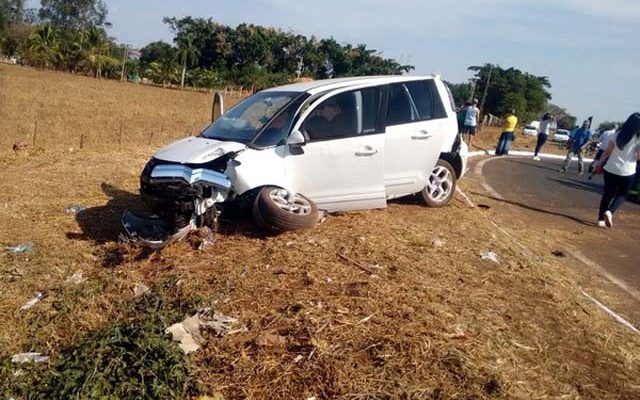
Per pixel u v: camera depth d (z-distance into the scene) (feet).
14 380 11.09
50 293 15.33
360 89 23.03
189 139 22.43
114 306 14.62
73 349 12.07
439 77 26.68
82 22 345.10
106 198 26.48
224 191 19.60
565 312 15.97
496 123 167.94
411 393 10.98
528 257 21.25
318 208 22.26
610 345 14.25
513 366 12.41
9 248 18.75
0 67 183.73
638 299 18.99
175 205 18.72
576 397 11.61
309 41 296.10
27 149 41.32
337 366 11.75
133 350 11.65
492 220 28.63
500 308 15.52
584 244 26.04
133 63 252.01
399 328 13.37
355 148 22.17
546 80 234.99
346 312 14.12
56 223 21.81
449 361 12.14
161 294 14.90
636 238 28.17
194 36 277.03
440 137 25.50
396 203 27.25
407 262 18.26
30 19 340.80
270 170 20.34
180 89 222.07
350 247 19.15
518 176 49.37
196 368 11.69
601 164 29.89
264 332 13.10
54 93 108.68
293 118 21.44
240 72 264.31
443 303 15.25
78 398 10.19
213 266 17.04
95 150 42.75
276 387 11.18
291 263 17.37
